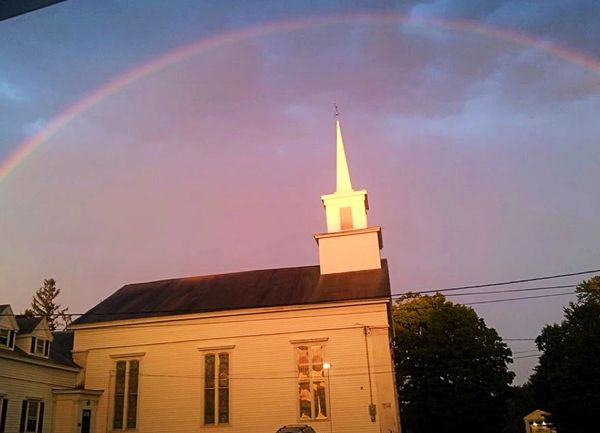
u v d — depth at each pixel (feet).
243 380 99.55
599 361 141.08
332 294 103.30
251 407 97.66
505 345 149.07
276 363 99.25
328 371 96.48
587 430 149.38
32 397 91.25
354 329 97.76
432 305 158.92
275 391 97.66
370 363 95.25
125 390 103.91
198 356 102.83
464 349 145.18
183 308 107.55
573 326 158.20
